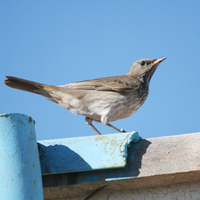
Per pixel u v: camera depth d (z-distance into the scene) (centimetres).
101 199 827
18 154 615
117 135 768
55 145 780
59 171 752
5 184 595
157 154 767
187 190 796
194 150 753
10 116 634
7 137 620
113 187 805
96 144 767
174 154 760
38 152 720
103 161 748
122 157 743
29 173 615
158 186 813
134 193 821
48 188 777
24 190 596
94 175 766
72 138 785
